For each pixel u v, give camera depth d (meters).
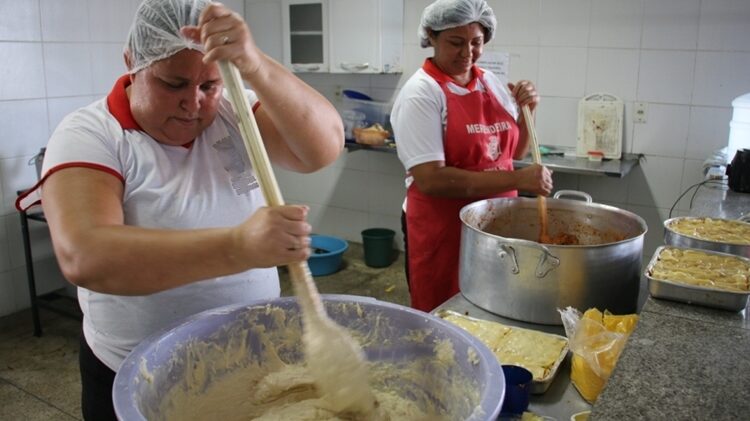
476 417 0.78
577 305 1.40
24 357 2.83
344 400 0.97
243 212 1.22
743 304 1.15
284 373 1.13
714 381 0.92
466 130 2.04
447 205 2.05
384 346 1.12
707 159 2.94
